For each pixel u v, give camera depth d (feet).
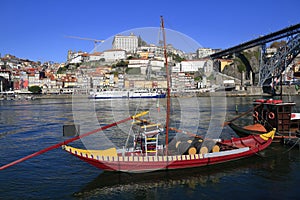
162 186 39.73
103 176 43.47
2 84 408.26
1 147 66.90
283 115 64.85
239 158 50.42
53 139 76.84
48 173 45.62
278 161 50.26
